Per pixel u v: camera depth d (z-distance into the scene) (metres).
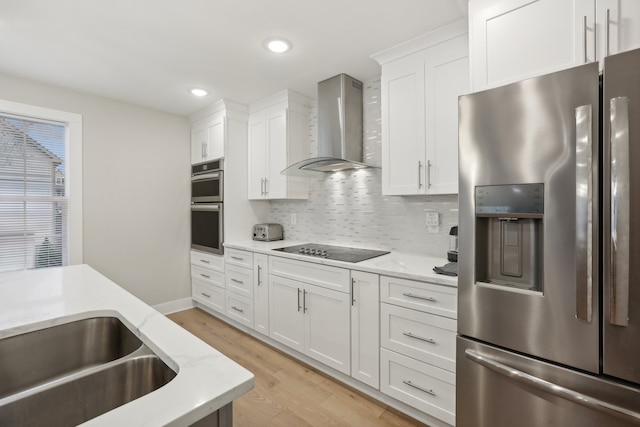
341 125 2.51
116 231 3.06
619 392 1.01
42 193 2.68
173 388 0.63
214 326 3.12
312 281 2.26
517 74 1.36
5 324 1.03
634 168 0.96
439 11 1.70
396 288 1.79
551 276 1.13
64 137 2.80
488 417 1.32
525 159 1.19
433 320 1.64
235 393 0.64
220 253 3.15
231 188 3.21
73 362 1.12
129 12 1.68
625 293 0.97
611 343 1.02
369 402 1.93
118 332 1.17
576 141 1.06
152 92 2.86
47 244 2.70
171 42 2.00
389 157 2.14
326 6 1.65
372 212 2.64
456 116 1.85
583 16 1.21
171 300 3.48
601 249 1.03
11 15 1.70
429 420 1.72
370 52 2.15
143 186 3.25
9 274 1.77
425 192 1.98
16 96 2.51
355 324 2.00
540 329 1.17
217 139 3.23
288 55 2.19
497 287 1.27
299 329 2.37
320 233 3.05
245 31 1.88
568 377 1.10
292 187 2.98
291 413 1.82
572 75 1.08
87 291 1.42
